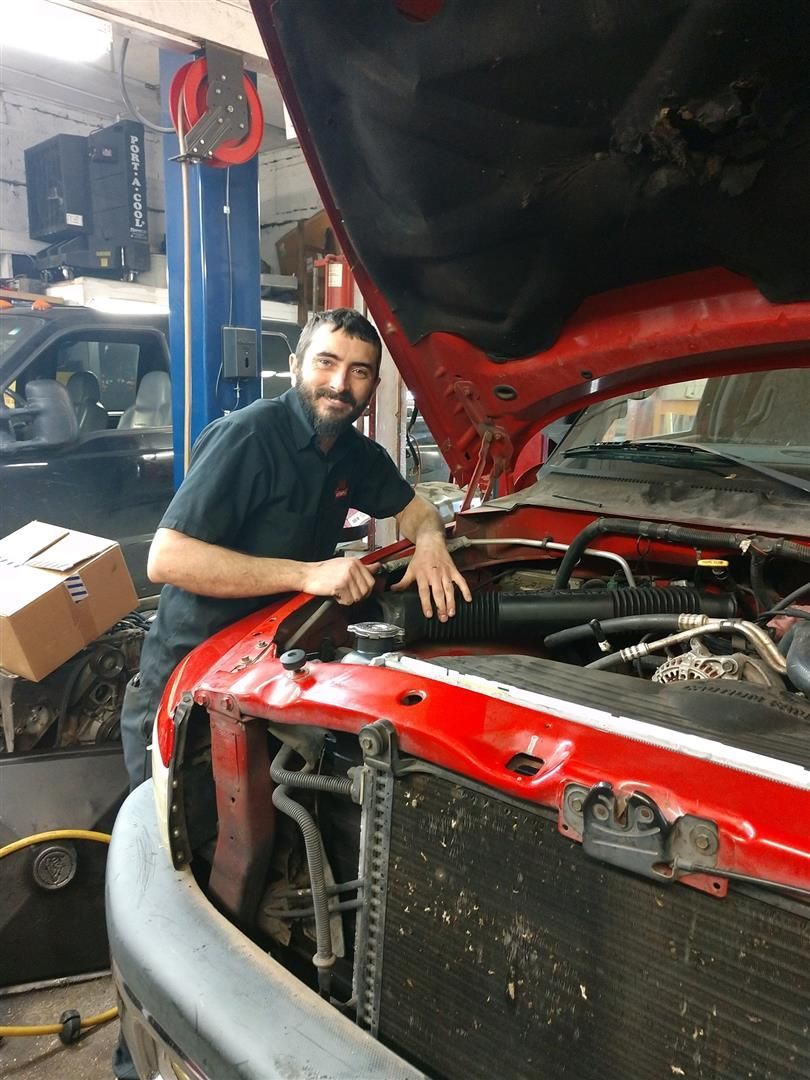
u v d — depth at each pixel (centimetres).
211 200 300
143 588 399
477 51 120
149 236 798
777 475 180
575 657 176
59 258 729
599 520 180
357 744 124
